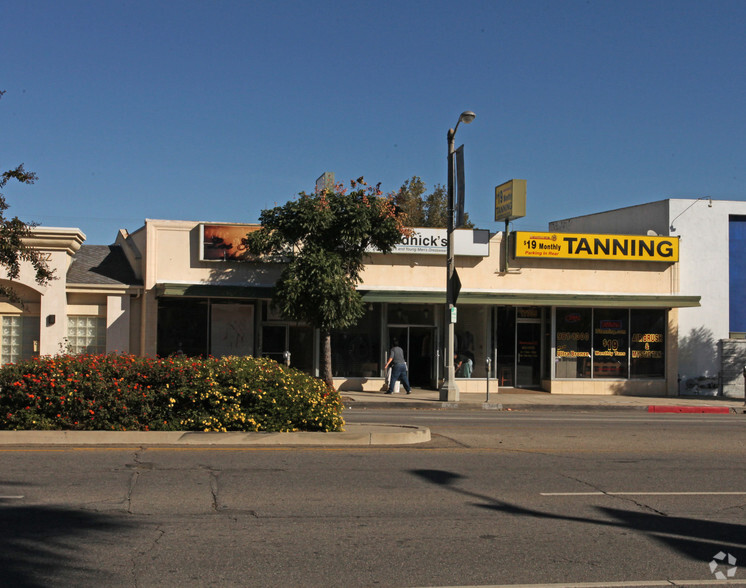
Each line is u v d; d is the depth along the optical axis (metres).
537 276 26.61
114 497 8.34
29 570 5.95
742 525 8.09
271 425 12.31
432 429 15.12
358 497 8.78
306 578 5.98
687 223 28.09
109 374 12.03
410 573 6.19
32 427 11.56
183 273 23.94
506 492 9.36
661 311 27.64
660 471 11.16
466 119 21.36
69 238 22.84
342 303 21.41
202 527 7.33
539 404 23.02
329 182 25.69
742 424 18.88
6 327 23.12
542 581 6.11
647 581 6.18
